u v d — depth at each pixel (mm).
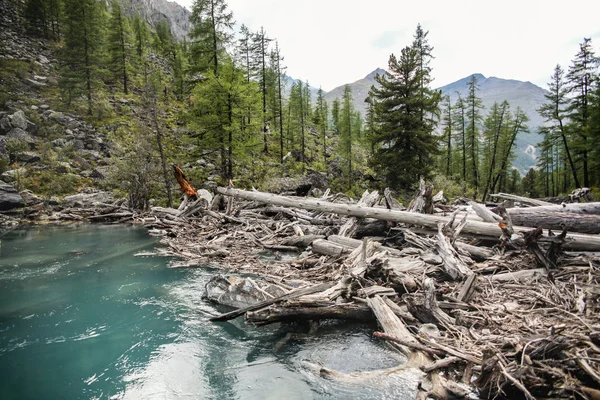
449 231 8109
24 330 6000
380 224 10758
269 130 46781
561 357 3498
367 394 3938
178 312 6719
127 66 48750
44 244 13469
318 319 5965
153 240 14227
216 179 28156
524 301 5527
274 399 3975
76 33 38281
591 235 7566
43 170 26641
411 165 26953
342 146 47781
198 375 4562
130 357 5059
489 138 49781
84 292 7914
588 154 33688
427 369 3971
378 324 5707
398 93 27828
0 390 4273
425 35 32781
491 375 3494
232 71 23234
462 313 5223
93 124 36500
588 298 5109
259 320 5648
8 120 29703
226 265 9953
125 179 24719
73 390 4273
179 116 29281
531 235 6785
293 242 12156
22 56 44531
